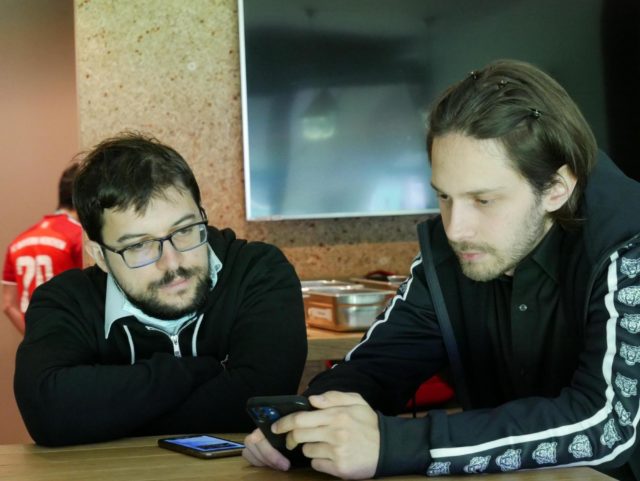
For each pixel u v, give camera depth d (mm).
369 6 2939
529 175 1308
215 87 2887
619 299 1298
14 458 1438
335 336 2418
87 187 1663
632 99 3100
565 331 1473
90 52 2787
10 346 4801
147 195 1635
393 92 2977
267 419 1265
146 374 1655
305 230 3002
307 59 2896
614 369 1275
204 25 2865
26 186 4809
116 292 1801
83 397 1599
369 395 1528
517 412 1265
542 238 1454
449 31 3000
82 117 2795
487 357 1609
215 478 1251
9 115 4781
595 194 1393
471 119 1282
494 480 1213
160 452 1447
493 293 1570
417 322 1636
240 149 2920
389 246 3082
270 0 2852
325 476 1256
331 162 2941
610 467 1300
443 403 2818
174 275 1673
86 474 1293
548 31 3057
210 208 2904
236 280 1876
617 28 3084
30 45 4789
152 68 2832
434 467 1226
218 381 1734
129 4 2805
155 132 2844
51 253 4062
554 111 1323
